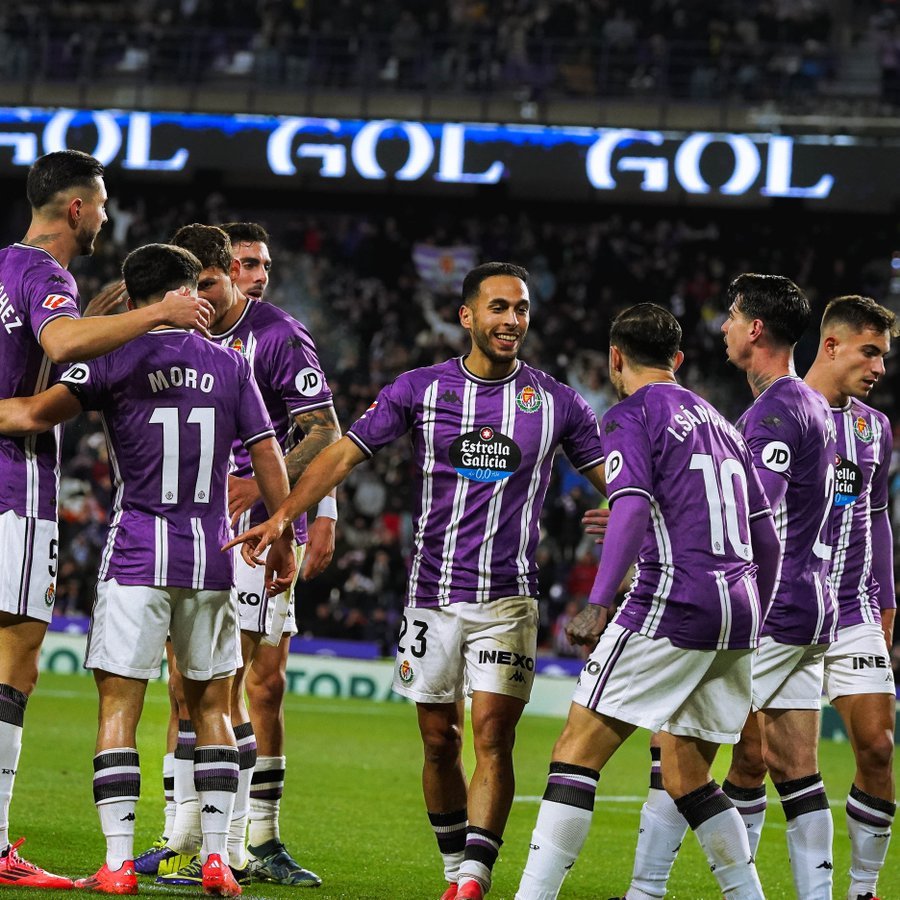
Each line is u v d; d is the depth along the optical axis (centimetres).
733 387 8231
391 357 8550
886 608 2117
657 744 1766
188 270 1723
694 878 2236
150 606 1677
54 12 8994
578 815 1556
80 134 8350
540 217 9325
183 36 8806
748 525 1625
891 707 1934
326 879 2042
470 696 1758
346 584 6581
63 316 1659
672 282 8862
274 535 1725
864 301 1995
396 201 9381
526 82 8375
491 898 1950
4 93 8444
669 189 7888
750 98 8162
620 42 8481
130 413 1684
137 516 1695
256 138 8262
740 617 1570
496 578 1764
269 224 9425
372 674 5966
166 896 1653
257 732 2034
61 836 2233
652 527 1591
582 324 8631
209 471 1714
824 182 7656
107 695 1681
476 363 1808
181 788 1898
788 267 8881
